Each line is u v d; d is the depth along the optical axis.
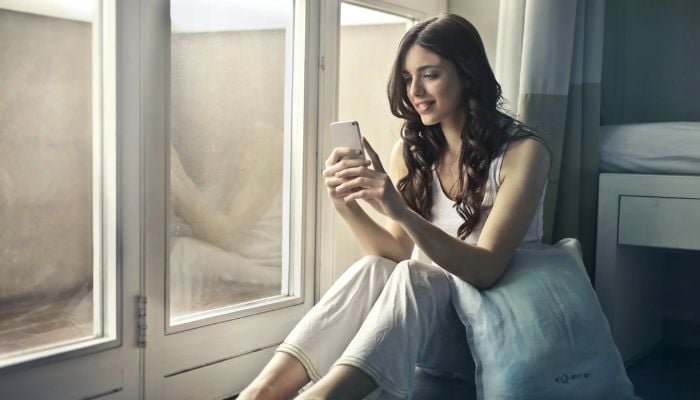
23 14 1.30
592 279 2.03
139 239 1.47
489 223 1.46
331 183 1.46
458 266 1.38
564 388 1.33
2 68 1.27
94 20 1.41
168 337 1.54
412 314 1.30
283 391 1.29
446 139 1.65
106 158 1.43
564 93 1.96
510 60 2.04
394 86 1.61
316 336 1.33
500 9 2.07
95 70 1.42
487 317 1.36
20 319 1.33
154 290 1.51
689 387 1.81
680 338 2.30
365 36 2.07
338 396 1.17
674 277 2.31
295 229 1.88
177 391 1.57
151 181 1.49
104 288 1.45
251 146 1.77
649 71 2.32
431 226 1.39
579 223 2.04
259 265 1.81
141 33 1.45
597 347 1.40
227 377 1.69
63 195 1.38
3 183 1.29
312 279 1.92
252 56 1.75
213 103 1.66
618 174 1.94
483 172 1.53
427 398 1.48
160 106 1.50
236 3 1.70
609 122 2.31
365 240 1.56
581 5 2.00
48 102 1.35
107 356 1.43
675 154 1.88
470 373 1.52
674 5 2.26
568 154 2.01
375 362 1.22
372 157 1.47
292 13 1.85
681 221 1.84
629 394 1.42
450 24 1.52
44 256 1.36
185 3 1.58
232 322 1.69
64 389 1.35
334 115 1.95
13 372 1.27
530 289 1.40
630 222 1.92
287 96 1.86
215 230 1.69
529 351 1.33
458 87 1.54
